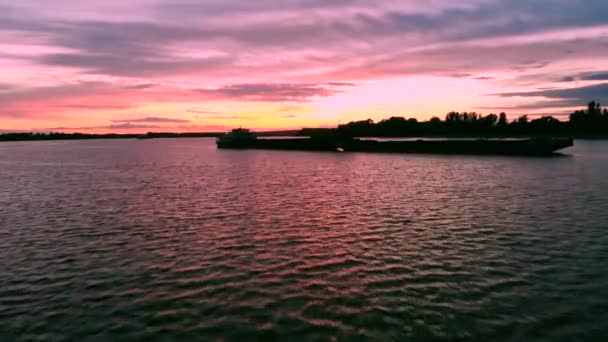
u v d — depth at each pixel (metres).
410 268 18.11
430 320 13.52
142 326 13.31
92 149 186.00
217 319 13.70
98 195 39.66
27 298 15.45
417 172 58.41
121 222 27.44
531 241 21.95
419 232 24.02
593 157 81.31
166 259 19.62
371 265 18.55
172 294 15.64
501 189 40.50
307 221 27.20
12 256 20.27
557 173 54.03
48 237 23.77
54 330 13.14
